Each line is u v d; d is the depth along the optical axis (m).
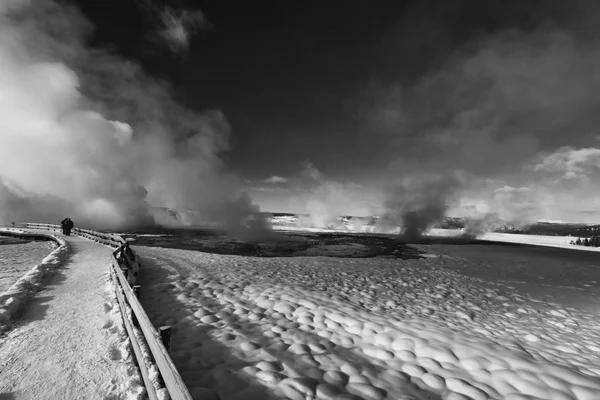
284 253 23.95
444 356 4.61
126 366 3.18
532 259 22.28
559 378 4.00
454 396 3.57
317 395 3.31
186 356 4.07
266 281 9.90
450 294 10.20
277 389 3.36
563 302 9.96
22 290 6.00
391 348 4.96
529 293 11.18
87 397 2.63
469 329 6.26
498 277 14.46
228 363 3.96
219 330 5.20
